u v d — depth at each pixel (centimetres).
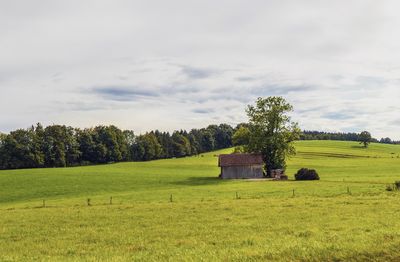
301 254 1708
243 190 6556
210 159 18062
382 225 2773
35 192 7919
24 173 11500
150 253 2119
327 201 4444
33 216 4153
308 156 16900
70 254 2366
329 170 11612
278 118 10712
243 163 10356
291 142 10875
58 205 5334
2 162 15800
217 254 1822
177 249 2181
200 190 6869
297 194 5538
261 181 8931
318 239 2131
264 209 3978
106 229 3212
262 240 2355
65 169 13400
